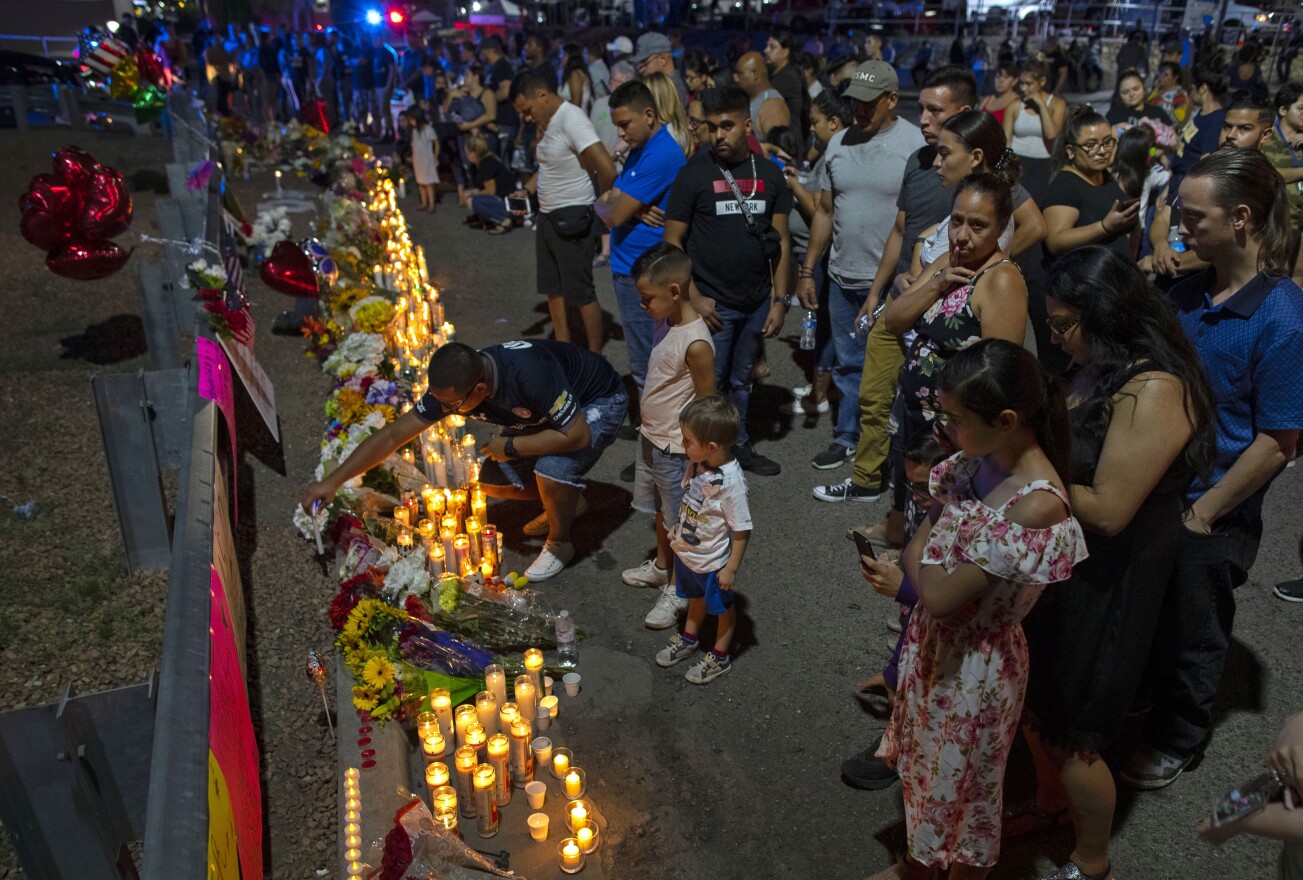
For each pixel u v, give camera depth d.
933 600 2.57
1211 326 3.25
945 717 2.72
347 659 3.96
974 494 2.60
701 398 3.88
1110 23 28.78
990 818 2.81
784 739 3.98
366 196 12.25
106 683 4.36
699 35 28.39
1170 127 8.77
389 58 20.98
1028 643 3.00
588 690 4.27
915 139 5.48
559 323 7.44
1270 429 3.12
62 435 6.75
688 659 4.47
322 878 3.38
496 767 3.53
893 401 5.18
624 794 3.71
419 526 5.09
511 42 27.11
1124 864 3.33
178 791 2.29
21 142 18.11
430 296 8.73
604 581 5.13
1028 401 2.36
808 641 4.61
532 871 3.32
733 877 3.34
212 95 19.25
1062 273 2.79
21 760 2.61
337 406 6.27
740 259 5.59
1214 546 3.29
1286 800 1.92
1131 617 2.84
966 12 29.88
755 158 5.61
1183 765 3.66
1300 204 6.29
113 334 8.74
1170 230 7.31
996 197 3.43
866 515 5.74
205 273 6.56
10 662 4.46
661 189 5.97
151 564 5.18
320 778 3.81
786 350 8.39
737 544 3.98
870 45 13.84
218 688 2.89
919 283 4.06
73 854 2.76
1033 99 10.29
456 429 6.21
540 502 5.93
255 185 15.27
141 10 27.00
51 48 27.22
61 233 7.15
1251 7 26.81
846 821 3.58
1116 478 2.69
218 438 5.23
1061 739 2.94
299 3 27.08
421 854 2.91
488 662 4.18
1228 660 4.35
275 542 5.52
